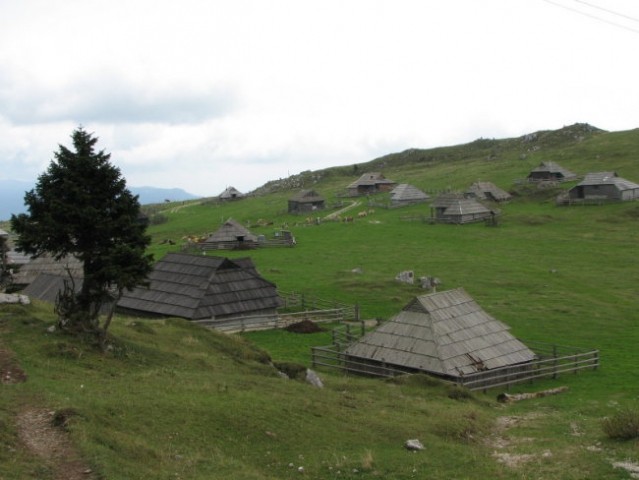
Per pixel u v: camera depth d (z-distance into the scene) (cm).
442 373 4100
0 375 2603
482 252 10144
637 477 2317
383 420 2997
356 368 4559
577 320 6350
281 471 2308
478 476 2409
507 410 3712
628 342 5588
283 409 2856
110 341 3381
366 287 7788
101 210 3312
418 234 12025
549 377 4609
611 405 3784
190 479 2038
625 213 12306
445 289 7731
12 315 3419
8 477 1761
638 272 8488
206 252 11262
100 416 2325
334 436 2711
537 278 8269
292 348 5369
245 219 16488
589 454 2611
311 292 7688
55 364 2881
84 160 3244
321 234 12694
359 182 18725
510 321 6334
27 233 3219
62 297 3397
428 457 2592
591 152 18762
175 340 4119
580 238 10844
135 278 3278
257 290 6309
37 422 2192
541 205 14125
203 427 2497
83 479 1867
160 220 17625
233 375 3456
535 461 2603
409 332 4462
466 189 15400
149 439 2292
